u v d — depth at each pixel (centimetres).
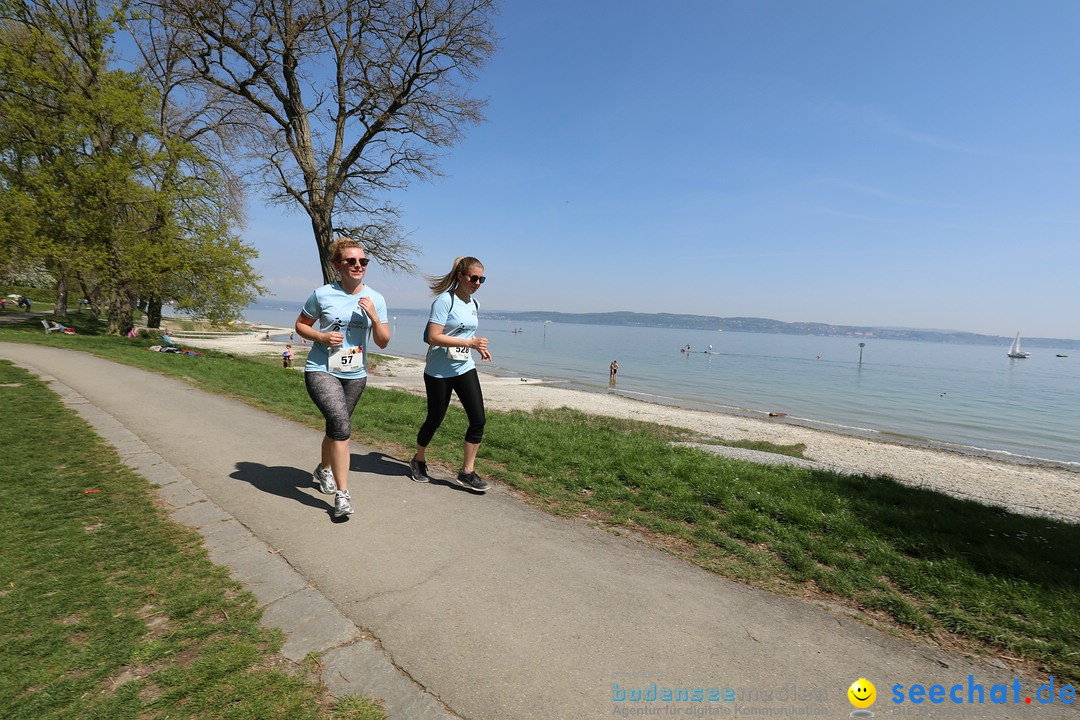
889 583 308
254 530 345
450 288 426
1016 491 1166
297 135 2003
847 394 3462
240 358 2209
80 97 1806
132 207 1916
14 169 1820
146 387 884
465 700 200
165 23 1752
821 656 236
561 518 391
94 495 389
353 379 377
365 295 375
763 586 299
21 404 676
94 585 267
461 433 664
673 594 285
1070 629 255
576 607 267
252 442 571
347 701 195
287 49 1825
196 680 201
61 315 3144
